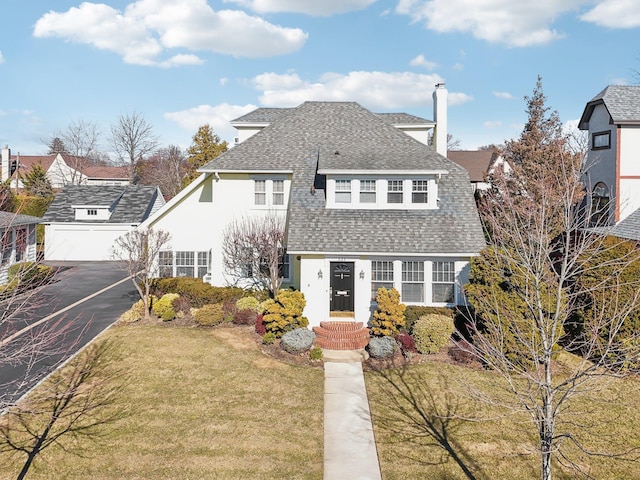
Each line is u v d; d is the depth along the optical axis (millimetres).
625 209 25000
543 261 8602
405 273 19141
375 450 10719
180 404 12688
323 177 22359
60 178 70688
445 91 29062
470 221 19891
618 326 8156
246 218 23266
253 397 13227
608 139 26922
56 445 10633
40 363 15258
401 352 16562
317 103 27594
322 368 15484
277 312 17719
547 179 22812
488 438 11211
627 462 10164
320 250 18656
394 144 24031
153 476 9547
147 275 20703
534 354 7742
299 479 9562
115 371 14758
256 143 24609
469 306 18000
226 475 9625
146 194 42625
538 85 32188
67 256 38438
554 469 9977
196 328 19328
